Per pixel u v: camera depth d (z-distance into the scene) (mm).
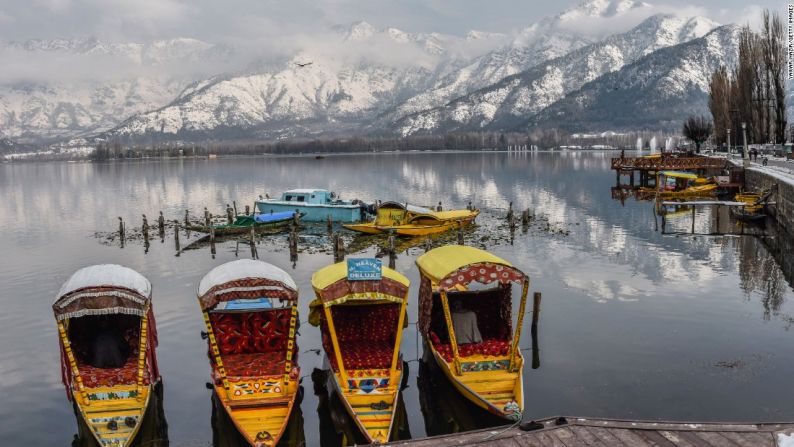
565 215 54938
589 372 19688
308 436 16609
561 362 20516
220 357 18047
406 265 35938
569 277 31531
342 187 90562
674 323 24062
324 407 18188
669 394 18094
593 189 80062
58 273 35500
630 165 76375
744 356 20703
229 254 40375
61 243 45688
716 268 32969
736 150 88312
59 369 21188
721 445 12648
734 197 59219
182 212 64500
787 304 26234
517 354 18453
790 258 35094
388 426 15656
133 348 19438
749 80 84375
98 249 42938
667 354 20984
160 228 49656
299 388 19312
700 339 22328
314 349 22219
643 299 27375
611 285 29828
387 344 19844
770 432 13070
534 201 67188
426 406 18250
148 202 75812
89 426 15758
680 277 31141
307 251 41000
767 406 17234
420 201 69250
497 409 16312
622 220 51219
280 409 16375
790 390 18156
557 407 17484
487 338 20828
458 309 20328
